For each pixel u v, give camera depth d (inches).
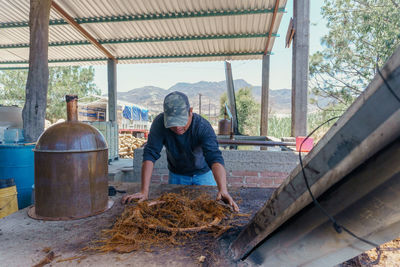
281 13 210.5
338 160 23.5
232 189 84.9
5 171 130.8
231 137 208.4
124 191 80.6
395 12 187.5
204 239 49.4
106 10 216.2
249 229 38.3
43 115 164.7
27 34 261.9
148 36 254.2
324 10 230.2
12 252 44.4
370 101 20.6
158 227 51.7
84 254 44.1
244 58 289.3
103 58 306.0
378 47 195.0
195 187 86.4
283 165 136.3
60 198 57.8
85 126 61.6
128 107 717.3
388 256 47.3
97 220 58.0
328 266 31.8
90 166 59.4
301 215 29.6
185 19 225.0
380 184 22.4
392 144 20.7
